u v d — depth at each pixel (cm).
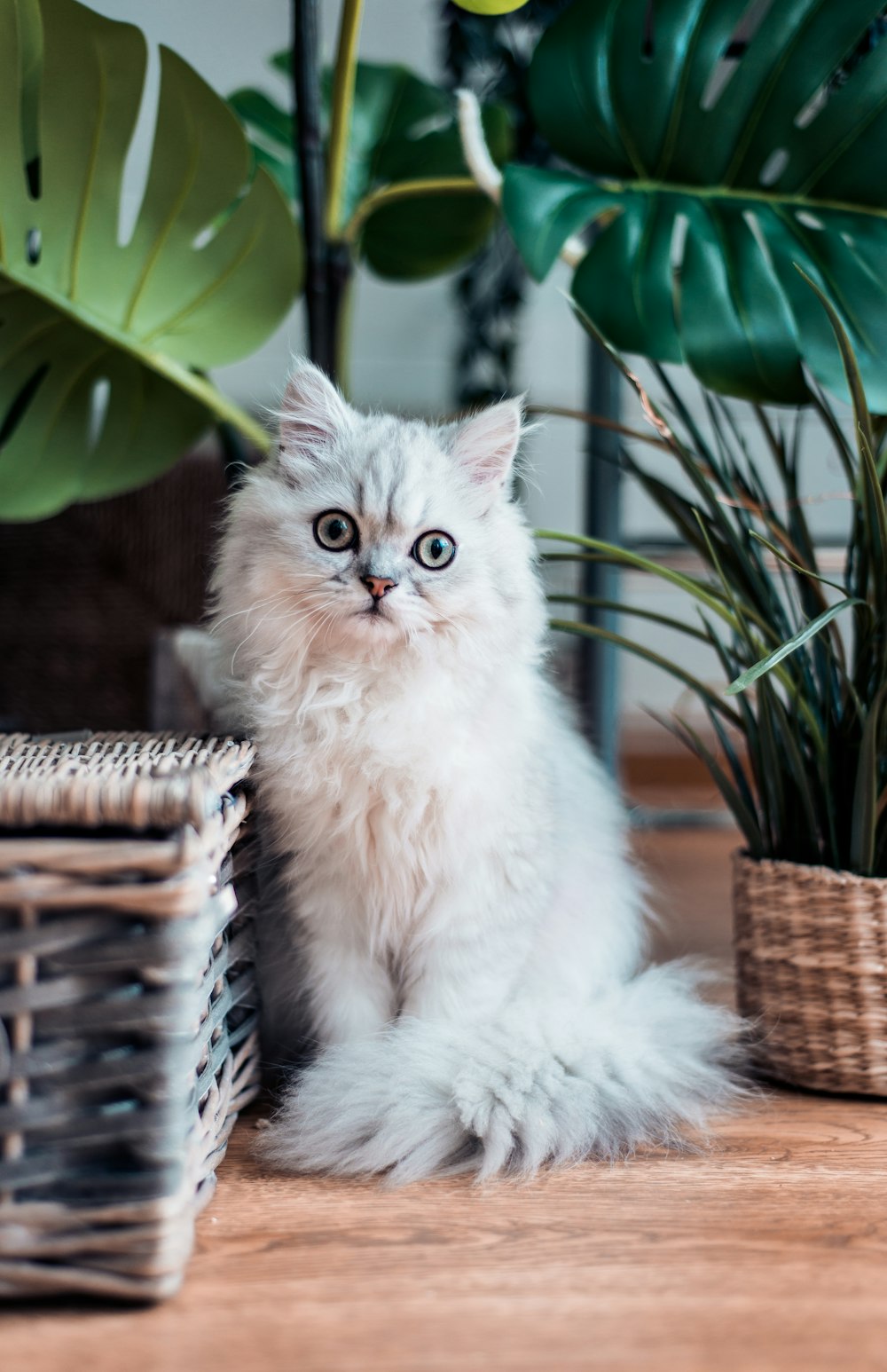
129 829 59
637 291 75
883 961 71
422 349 150
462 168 94
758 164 76
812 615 74
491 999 72
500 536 72
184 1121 60
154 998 59
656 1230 64
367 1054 69
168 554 114
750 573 74
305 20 83
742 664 74
